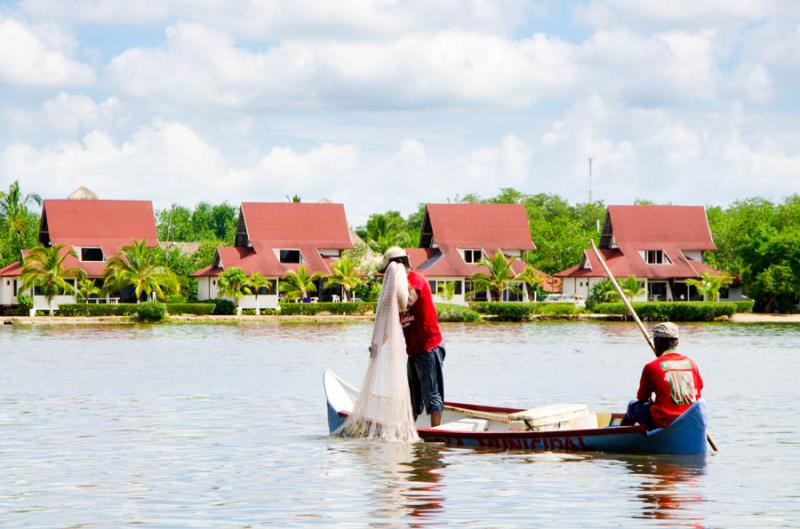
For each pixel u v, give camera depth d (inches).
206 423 847.7
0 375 1338.6
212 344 2074.3
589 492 557.6
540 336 2432.3
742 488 568.7
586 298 3964.1
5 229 4308.6
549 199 6653.5
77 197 4478.3
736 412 925.8
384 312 746.2
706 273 3991.1
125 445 726.5
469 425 759.7
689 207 4303.6
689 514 506.6
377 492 558.6
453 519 495.2
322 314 3531.0
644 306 3422.7
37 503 532.7
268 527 478.9
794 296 3875.5
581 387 1186.0
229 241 6003.9
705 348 1958.7
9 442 741.9
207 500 538.9
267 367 1481.3
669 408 666.2
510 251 4151.1
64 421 861.8
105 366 1497.3
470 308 3469.5
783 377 1301.7
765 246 3868.1
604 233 4338.1
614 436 673.6
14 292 3622.0
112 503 532.4
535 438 694.5
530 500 538.0
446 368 1477.6
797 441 742.5
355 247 4195.4
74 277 3518.7
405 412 741.9
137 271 3494.1
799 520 493.7
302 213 4148.6
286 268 3924.7
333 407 782.5
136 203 4111.7
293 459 665.0
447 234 4106.8
